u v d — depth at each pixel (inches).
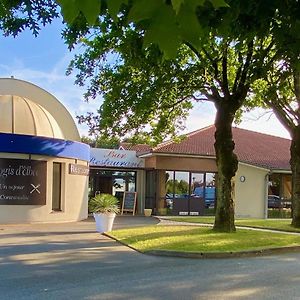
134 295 336.8
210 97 735.1
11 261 472.7
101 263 470.0
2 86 1025.5
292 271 440.8
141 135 865.5
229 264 478.9
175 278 399.9
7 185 856.9
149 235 657.0
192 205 1243.2
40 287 359.6
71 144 955.3
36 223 876.0
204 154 1237.7
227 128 725.9
